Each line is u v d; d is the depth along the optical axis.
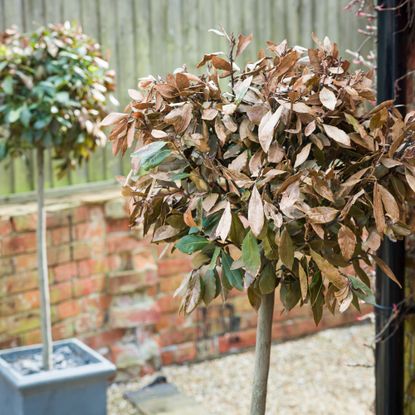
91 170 3.88
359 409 3.53
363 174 1.61
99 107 3.11
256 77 1.68
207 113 1.59
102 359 3.20
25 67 2.94
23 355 3.35
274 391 3.75
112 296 3.82
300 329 4.38
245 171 1.60
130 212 1.81
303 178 1.52
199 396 3.70
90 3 3.75
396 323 2.35
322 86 1.63
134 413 3.53
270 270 1.60
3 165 3.63
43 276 3.17
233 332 4.17
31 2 3.61
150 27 3.90
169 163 1.65
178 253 3.97
